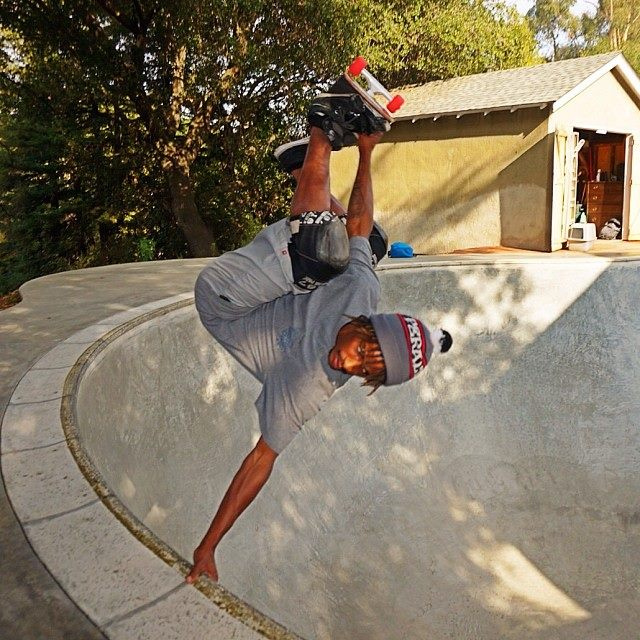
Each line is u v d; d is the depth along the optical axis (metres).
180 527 5.02
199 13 16.75
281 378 2.14
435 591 7.52
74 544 2.30
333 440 8.70
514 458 9.98
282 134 23.38
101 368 4.74
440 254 14.64
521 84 14.95
